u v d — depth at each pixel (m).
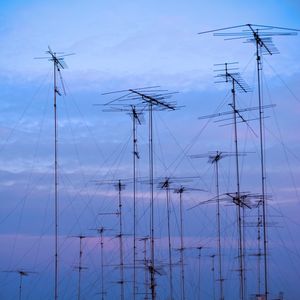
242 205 37.34
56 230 32.78
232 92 34.91
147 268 43.00
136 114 37.38
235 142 36.31
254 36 29.17
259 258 40.06
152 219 36.03
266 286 28.70
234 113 35.00
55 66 34.44
